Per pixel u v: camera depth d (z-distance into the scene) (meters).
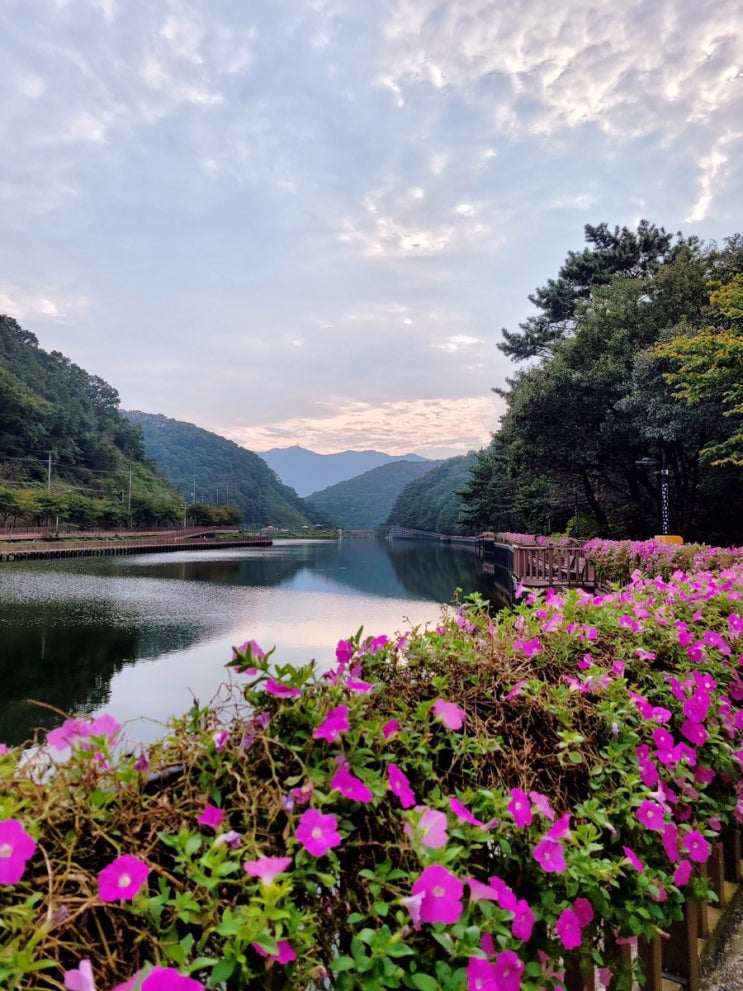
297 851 0.77
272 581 25.80
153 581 25.41
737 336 8.98
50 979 0.55
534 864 0.95
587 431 15.40
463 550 55.22
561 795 1.09
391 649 1.22
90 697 8.11
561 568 12.70
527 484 26.28
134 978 0.57
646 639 1.67
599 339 15.30
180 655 10.65
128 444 91.19
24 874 0.64
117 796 0.73
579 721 1.21
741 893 1.76
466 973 0.72
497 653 1.32
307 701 0.90
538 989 0.88
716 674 1.73
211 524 76.88
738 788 1.61
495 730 1.11
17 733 6.69
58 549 40.72
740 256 13.16
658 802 1.16
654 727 1.29
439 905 0.70
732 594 2.22
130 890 0.62
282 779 0.84
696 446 13.29
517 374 23.84
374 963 0.69
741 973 1.47
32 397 67.38
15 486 56.28
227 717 0.91
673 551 8.14
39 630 13.26
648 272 19.47
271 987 0.66
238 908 0.64
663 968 1.41
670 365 12.27
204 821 0.73
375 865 0.80
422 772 0.95
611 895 1.13
